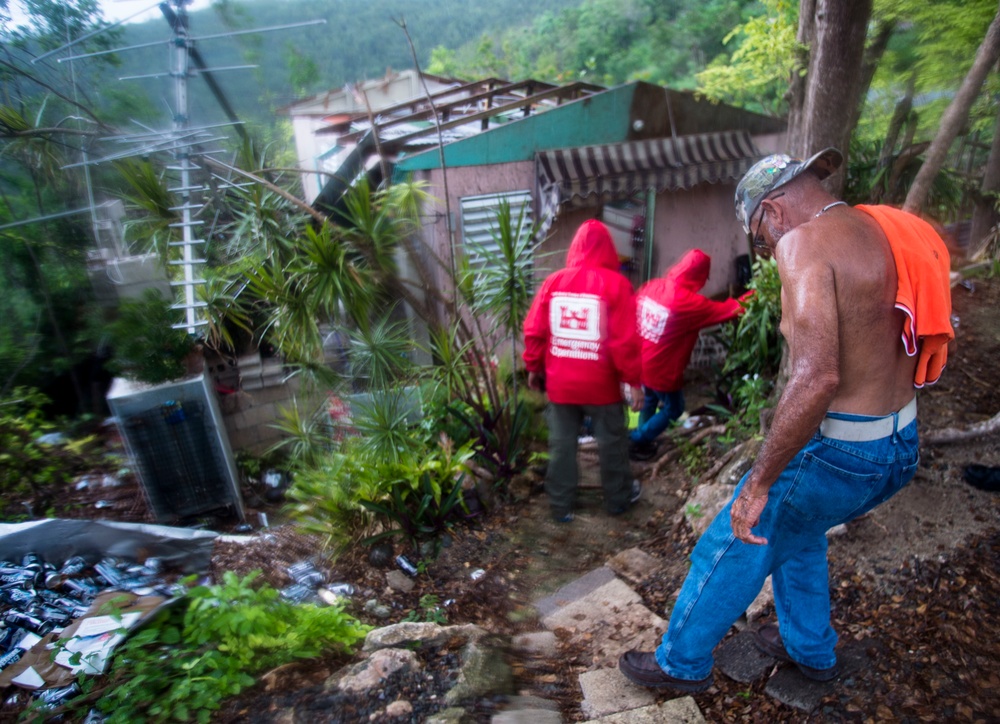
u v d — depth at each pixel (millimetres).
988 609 2096
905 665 1982
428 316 3674
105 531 2965
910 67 5473
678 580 2654
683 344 3807
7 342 4656
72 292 4637
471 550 3082
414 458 3395
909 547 2402
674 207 6430
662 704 2008
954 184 5887
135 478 4555
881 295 1522
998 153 5266
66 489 4418
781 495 1702
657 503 3324
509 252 3510
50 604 2545
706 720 1953
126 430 4184
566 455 2959
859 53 3041
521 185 5855
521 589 2746
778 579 1966
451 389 3773
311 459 3859
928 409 3354
